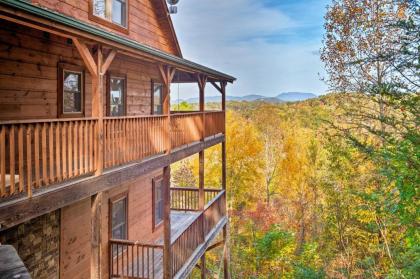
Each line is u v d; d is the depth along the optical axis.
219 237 22.95
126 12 10.28
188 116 10.02
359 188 13.60
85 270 8.20
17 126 4.46
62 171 5.02
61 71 7.48
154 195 12.12
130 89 10.54
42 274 6.80
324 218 18.08
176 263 8.83
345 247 16.53
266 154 34.34
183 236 9.48
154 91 12.36
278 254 19.50
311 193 26.25
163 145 8.23
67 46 7.70
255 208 28.88
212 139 12.24
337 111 15.77
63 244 7.41
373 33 13.76
